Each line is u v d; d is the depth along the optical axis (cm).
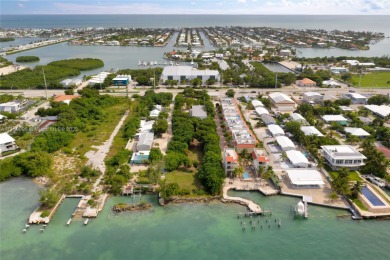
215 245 9612
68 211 11125
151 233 10094
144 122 18488
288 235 10038
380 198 11531
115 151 15200
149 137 15838
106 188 12225
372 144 15475
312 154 14550
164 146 15675
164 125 16988
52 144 15112
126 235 10006
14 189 12338
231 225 10494
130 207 11194
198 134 15800
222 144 15950
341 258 9088
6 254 9212
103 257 9100
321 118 19612
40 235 9988
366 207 11094
